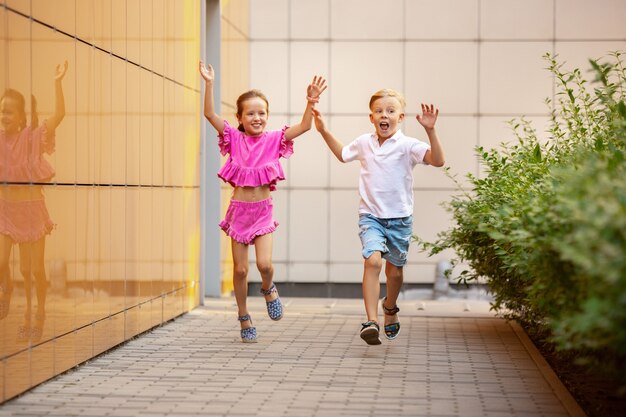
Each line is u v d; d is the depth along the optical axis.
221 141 6.99
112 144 6.82
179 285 8.76
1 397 4.96
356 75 12.03
